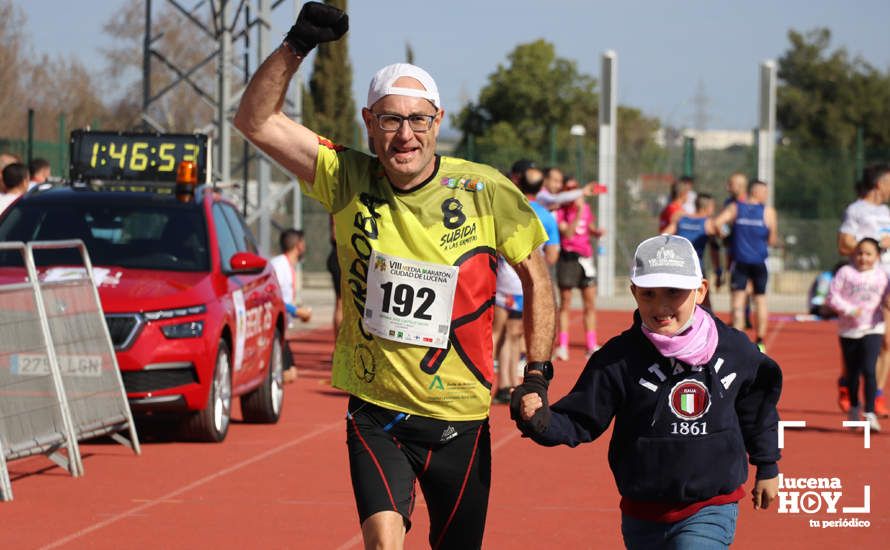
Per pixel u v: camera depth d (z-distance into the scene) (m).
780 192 55.50
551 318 8.62
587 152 53.19
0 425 14.41
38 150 45.25
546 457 17.25
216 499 14.40
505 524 13.23
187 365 17.20
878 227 22.06
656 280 7.95
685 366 8.16
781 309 47.97
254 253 20.92
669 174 55.94
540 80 88.62
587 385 8.29
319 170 8.60
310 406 22.41
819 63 106.38
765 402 8.48
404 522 8.51
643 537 8.46
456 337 8.56
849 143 103.75
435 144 8.56
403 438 8.67
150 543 12.36
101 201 19.17
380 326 8.56
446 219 8.53
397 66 8.44
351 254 8.67
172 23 89.06
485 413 8.77
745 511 14.02
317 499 14.40
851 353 19.50
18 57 90.50
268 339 20.09
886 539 12.80
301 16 8.25
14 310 14.88
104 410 16.59
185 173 19.30
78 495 14.59
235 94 36.94
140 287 17.44
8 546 12.23
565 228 29.03
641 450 8.28
